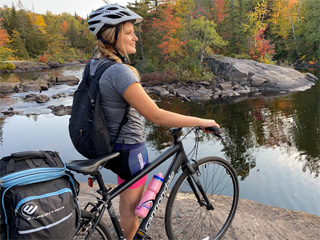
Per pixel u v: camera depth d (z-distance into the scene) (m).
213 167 2.51
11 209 1.27
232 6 42.03
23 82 30.12
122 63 1.71
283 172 8.38
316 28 45.25
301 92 22.16
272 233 2.83
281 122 14.01
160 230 2.76
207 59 30.84
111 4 1.69
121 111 1.65
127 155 1.78
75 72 45.78
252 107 17.67
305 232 3.08
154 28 36.19
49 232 1.30
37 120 15.70
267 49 39.69
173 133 2.12
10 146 11.71
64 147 11.33
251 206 3.77
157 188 2.03
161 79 27.80
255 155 9.88
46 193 1.34
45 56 77.06
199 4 53.09
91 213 1.76
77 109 1.64
